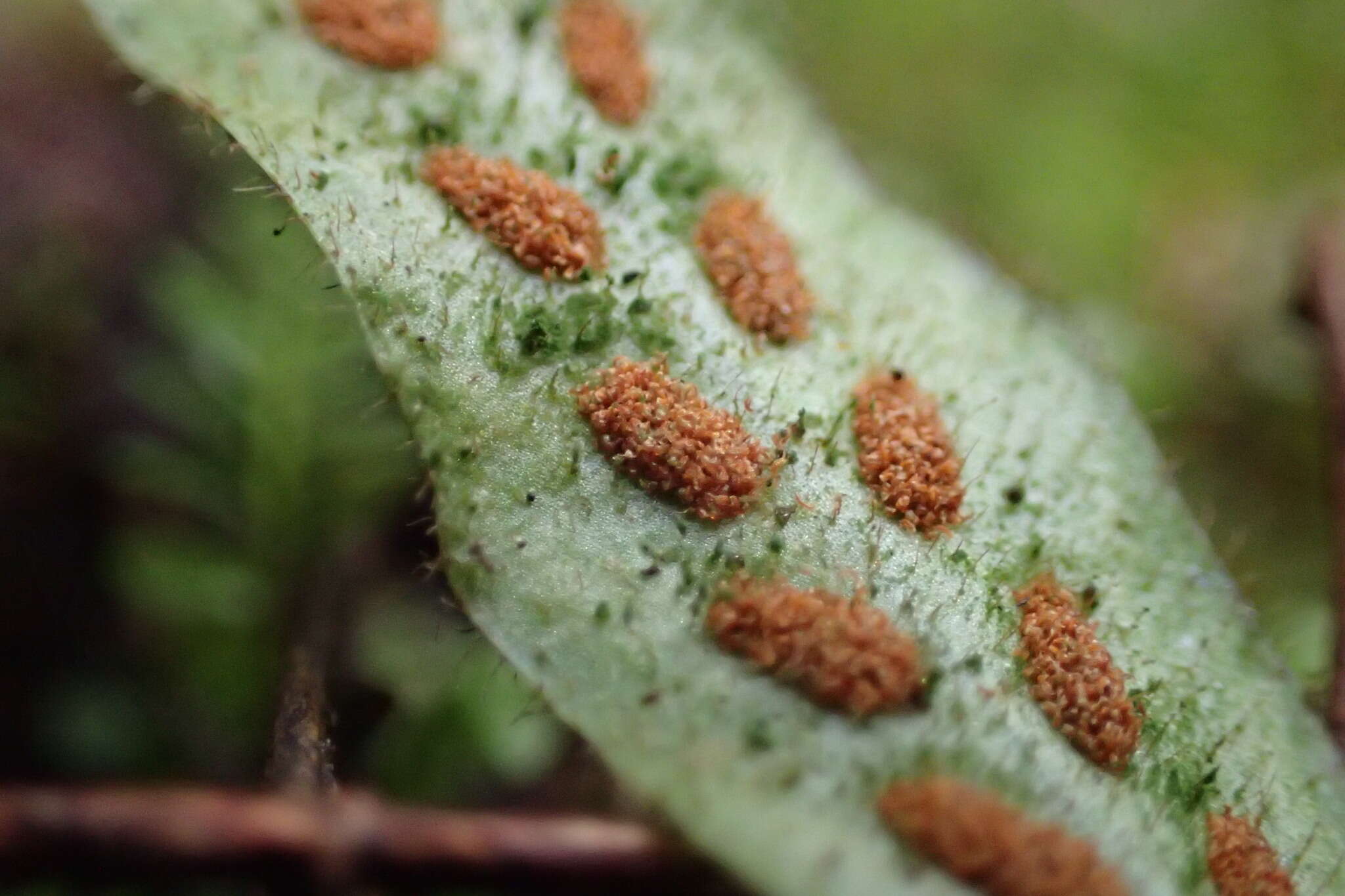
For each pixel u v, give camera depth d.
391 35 0.05
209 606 0.05
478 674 0.05
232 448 0.05
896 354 0.05
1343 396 0.05
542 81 0.05
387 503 0.05
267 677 0.05
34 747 0.05
